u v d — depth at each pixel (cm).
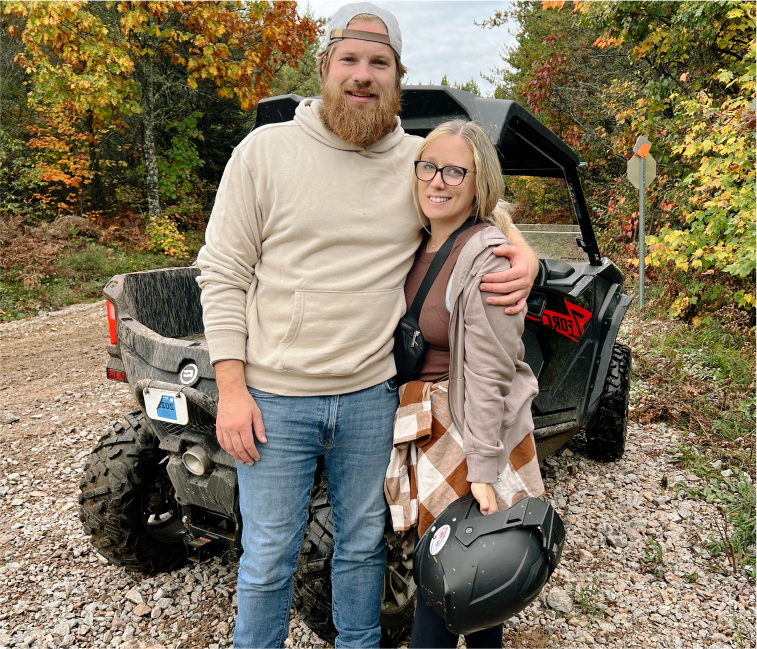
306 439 179
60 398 513
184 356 213
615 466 378
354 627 192
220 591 270
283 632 187
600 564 284
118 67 1118
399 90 179
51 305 899
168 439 223
